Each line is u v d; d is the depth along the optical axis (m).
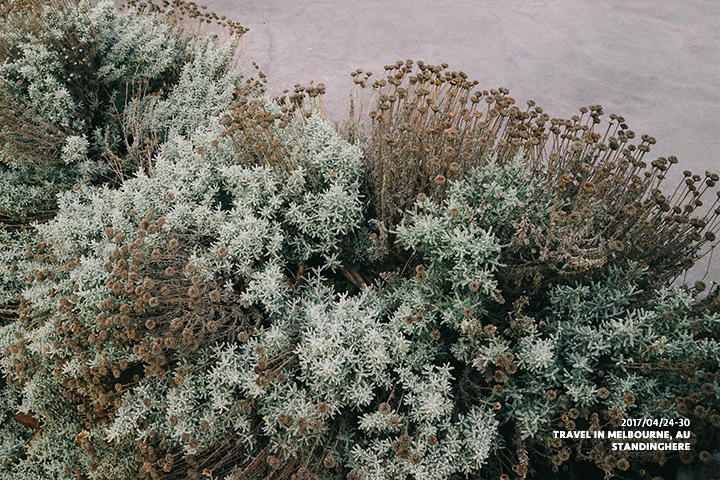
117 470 2.47
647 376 2.24
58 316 2.58
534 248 2.47
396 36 6.54
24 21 3.59
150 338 2.36
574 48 6.16
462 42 6.37
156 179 2.96
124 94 4.00
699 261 3.58
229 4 7.45
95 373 2.34
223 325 2.47
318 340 2.23
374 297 2.67
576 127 2.84
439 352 2.47
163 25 4.32
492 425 2.23
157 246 2.66
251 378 2.27
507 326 2.49
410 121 2.98
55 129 3.38
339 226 2.71
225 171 2.83
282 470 2.29
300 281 2.86
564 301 2.37
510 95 5.36
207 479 2.31
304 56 6.10
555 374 2.24
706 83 5.45
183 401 2.34
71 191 3.38
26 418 2.90
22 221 3.36
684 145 4.61
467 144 2.62
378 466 2.13
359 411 2.45
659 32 6.46
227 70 4.37
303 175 2.90
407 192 2.76
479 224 2.45
